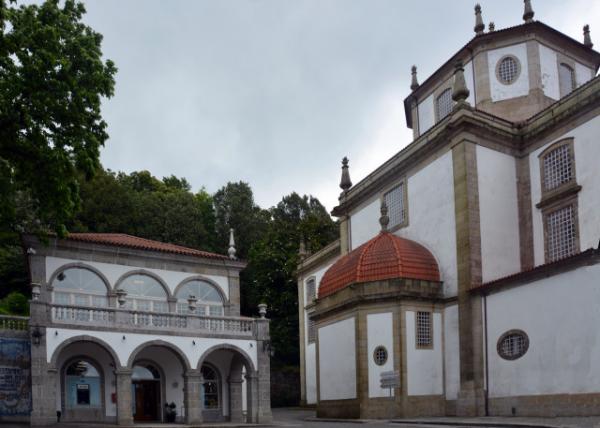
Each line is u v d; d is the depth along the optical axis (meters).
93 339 24.28
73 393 26.36
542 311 21.45
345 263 29.47
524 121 28.02
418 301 26.12
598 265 19.25
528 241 26.94
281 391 46.00
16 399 23.38
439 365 25.89
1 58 17.77
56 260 28.97
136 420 28.23
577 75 31.59
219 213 60.75
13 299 37.00
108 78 20.06
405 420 23.45
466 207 26.14
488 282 24.84
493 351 23.53
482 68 31.02
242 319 27.95
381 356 26.02
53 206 19.48
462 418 22.95
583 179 24.70
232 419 29.88
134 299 30.78
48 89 18.62
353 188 35.41
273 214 65.38
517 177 27.75
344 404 27.55
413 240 29.42
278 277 52.25
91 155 19.73
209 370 30.31
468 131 26.84
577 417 19.14
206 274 33.22
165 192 63.69
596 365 18.97
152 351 28.72
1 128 18.11
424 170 29.30
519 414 21.97
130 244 31.02
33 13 18.47
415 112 35.44
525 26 30.30
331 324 29.14
